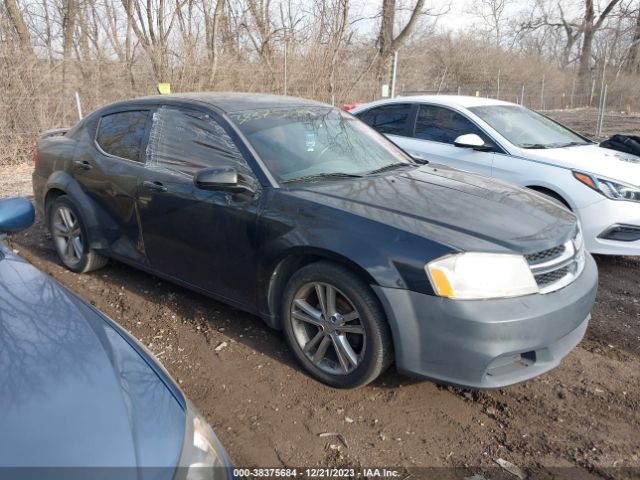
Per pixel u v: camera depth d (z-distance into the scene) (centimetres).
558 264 305
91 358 184
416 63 2336
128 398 173
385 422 295
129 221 425
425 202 329
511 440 283
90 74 1159
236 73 1404
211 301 438
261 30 1584
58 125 1098
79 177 468
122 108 456
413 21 1781
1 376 170
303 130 399
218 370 343
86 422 158
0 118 1027
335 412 302
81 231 474
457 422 296
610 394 324
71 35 1410
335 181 358
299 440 281
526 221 318
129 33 1463
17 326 195
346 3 1539
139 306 431
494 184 388
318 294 318
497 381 279
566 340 308
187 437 172
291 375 336
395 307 284
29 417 156
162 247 404
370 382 321
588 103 2948
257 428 289
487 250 282
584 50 3572
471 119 623
